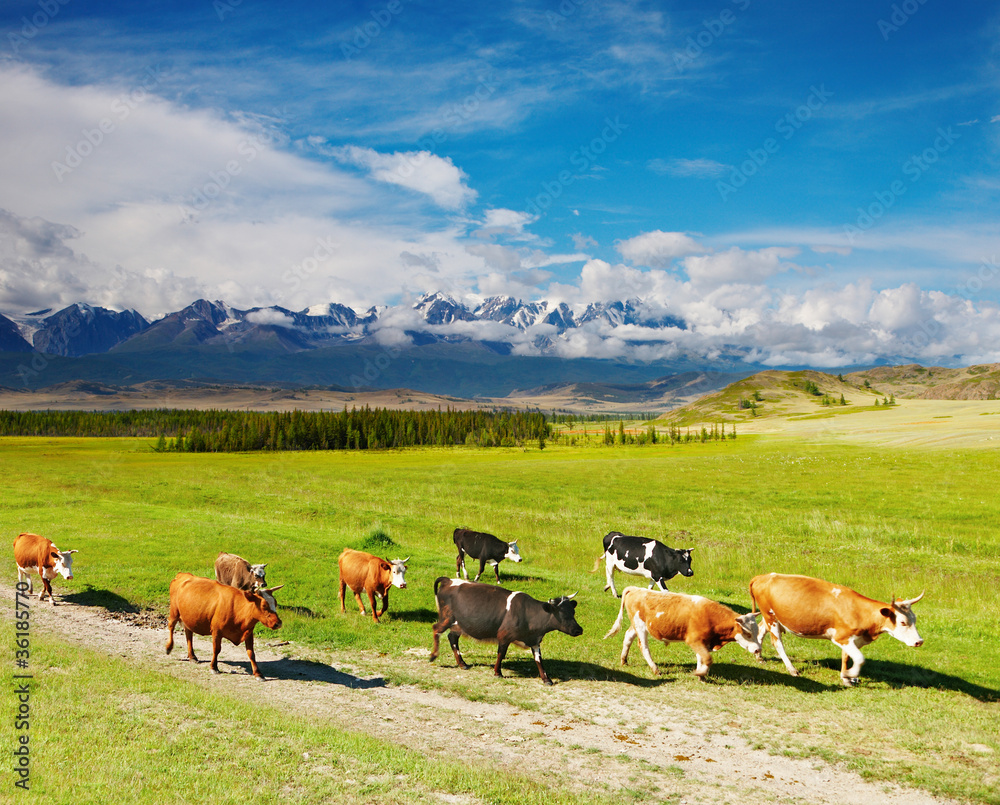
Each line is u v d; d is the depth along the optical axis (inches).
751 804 301.6
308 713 399.9
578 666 519.5
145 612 644.1
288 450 5487.2
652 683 479.2
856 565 1047.6
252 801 265.7
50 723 331.3
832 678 499.5
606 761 345.1
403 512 1561.3
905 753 363.3
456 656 512.7
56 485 2070.6
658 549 789.9
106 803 248.2
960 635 636.1
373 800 280.2
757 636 476.4
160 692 399.2
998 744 374.6
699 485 2162.9
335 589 749.3
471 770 314.7
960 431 4104.3
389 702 430.0
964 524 1393.9
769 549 1188.5
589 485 2204.7
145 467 3034.0
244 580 639.8
